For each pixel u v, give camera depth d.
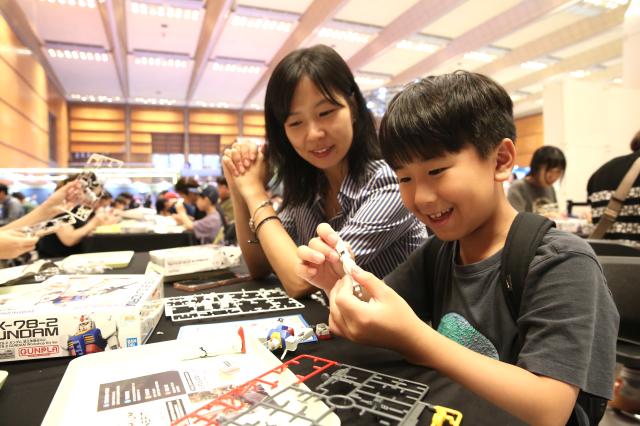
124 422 0.38
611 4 5.67
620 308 1.11
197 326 0.71
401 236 1.08
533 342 0.52
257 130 13.13
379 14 6.20
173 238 2.70
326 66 0.93
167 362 0.51
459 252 0.72
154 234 2.66
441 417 0.38
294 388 0.42
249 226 1.17
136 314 0.62
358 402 0.41
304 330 0.66
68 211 1.26
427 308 0.80
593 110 5.48
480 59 7.82
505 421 0.39
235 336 0.55
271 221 1.04
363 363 0.55
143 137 12.27
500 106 0.58
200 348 0.52
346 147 1.00
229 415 0.38
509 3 5.72
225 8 5.71
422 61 7.86
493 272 0.63
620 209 1.80
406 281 0.80
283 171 1.19
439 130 0.53
